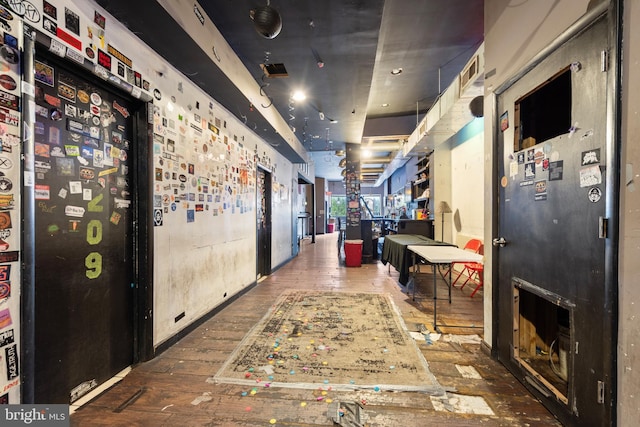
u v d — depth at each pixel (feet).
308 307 11.27
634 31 3.68
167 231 7.81
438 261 8.93
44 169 4.87
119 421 5.02
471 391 5.90
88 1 5.31
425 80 15.30
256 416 5.18
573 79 4.69
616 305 3.92
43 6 4.48
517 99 6.21
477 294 13.07
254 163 14.58
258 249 16.34
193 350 7.72
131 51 6.42
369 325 9.42
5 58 3.99
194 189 9.14
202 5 7.64
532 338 6.63
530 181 5.80
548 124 6.42
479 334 8.70
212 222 10.32
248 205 13.78
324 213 51.11
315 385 6.11
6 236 4.03
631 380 3.71
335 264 21.22
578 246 4.56
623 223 3.84
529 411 5.28
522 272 6.09
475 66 9.59
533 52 5.66
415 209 26.43
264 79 11.51
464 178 17.90
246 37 8.96
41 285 4.85
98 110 5.98
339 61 10.23
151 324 7.18
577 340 4.58
